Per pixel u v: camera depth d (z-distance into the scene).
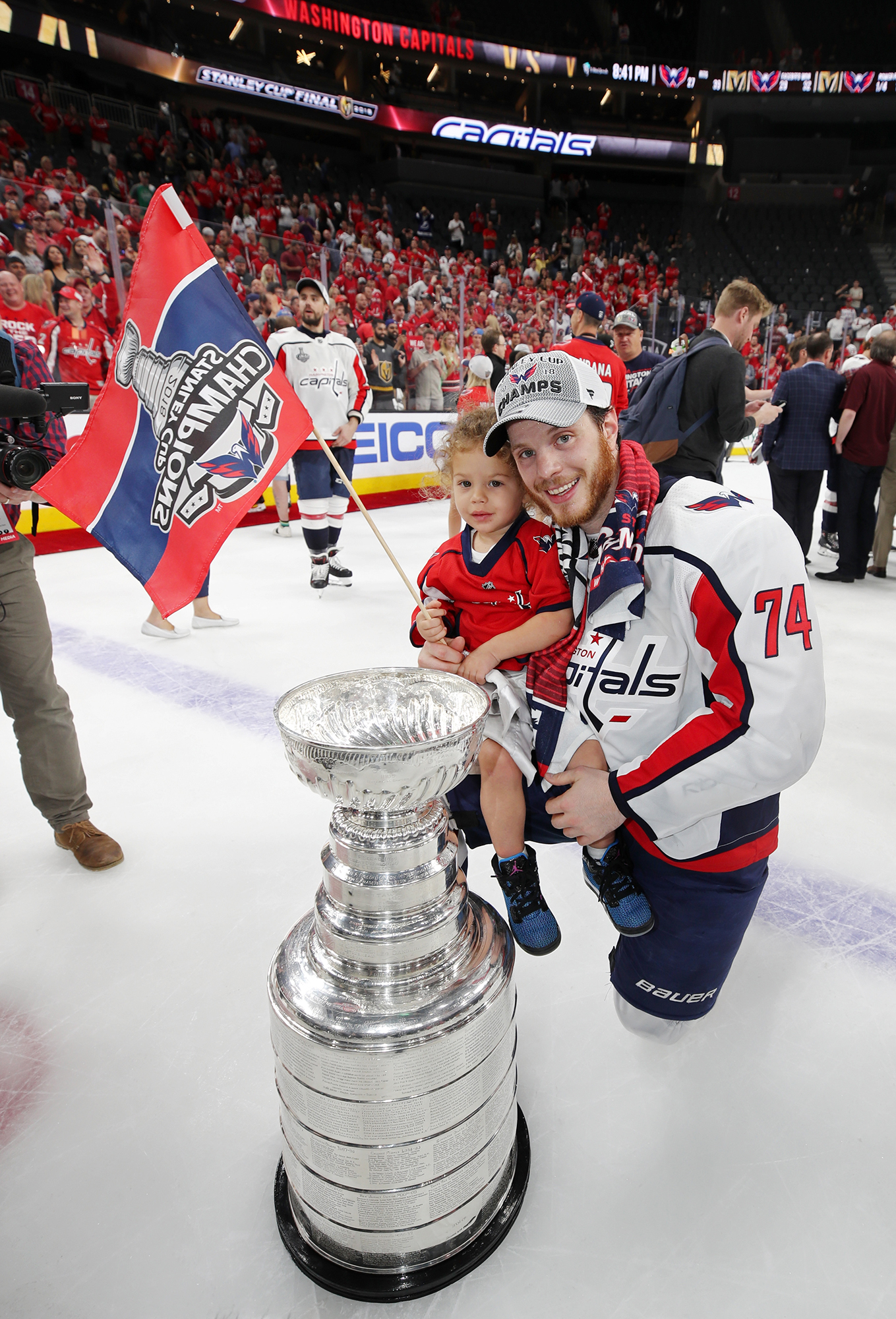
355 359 4.89
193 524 1.71
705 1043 1.55
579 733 1.29
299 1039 0.99
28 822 2.43
